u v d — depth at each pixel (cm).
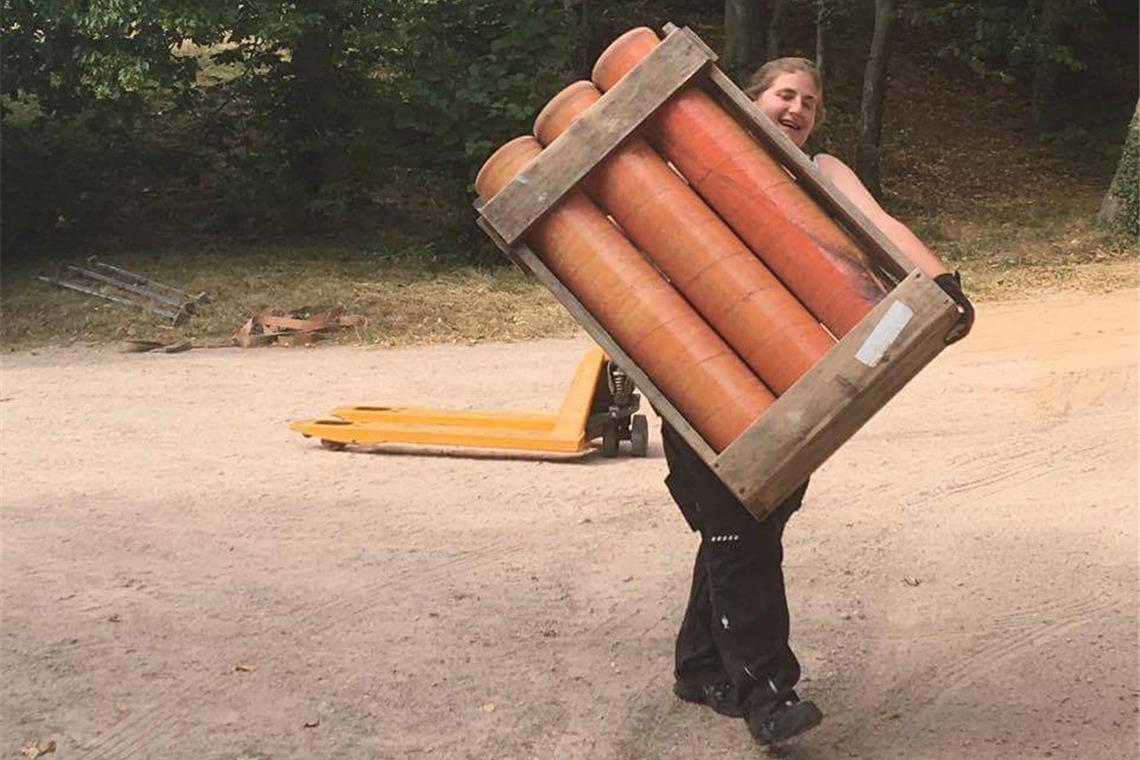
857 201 361
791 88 383
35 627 493
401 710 418
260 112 1666
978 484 664
